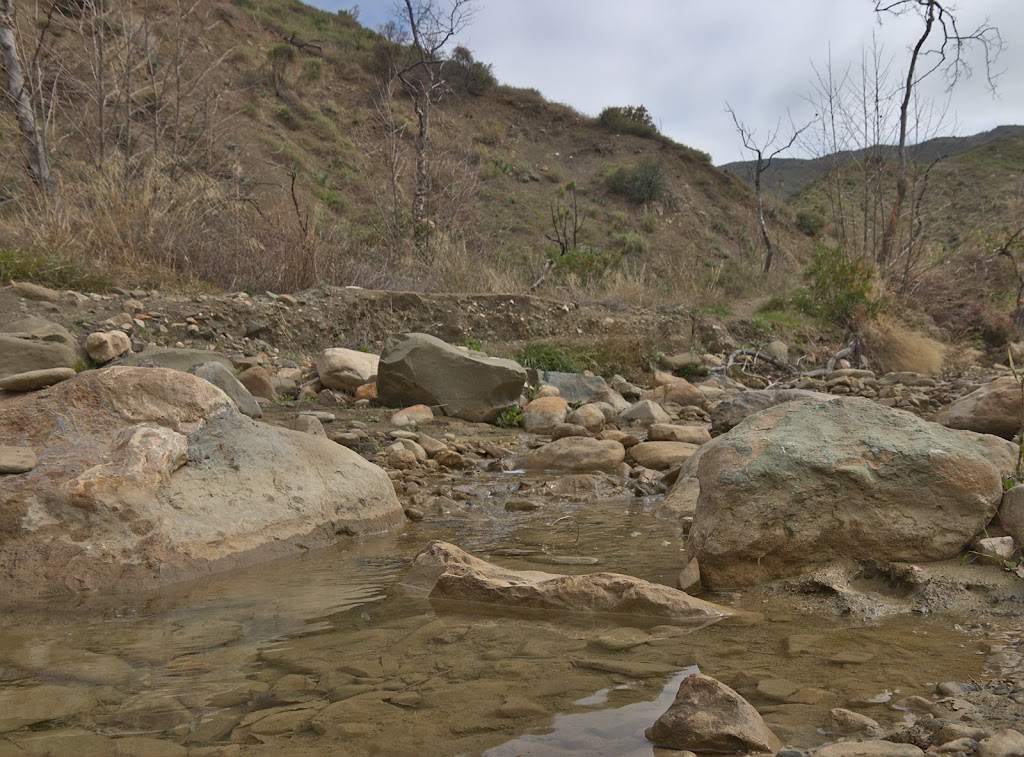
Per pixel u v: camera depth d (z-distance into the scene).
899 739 1.57
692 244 33.34
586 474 5.28
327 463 3.94
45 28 11.54
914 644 2.19
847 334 13.84
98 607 2.59
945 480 2.92
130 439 3.24
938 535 2.88
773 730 1.63
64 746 1.56
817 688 1.86
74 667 2.02
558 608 2.56
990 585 2.63
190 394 3.55
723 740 1.55
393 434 6.05
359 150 28.84
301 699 1.80
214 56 26.69
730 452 3.04
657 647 2.17
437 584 2.73
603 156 38.34
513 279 13.59
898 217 17.09
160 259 9.65
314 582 2.93
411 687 1.87
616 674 1.96
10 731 1.63
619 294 14.20
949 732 1.57
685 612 2.48
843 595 2.65
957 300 15.11
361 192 25.88
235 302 8.86
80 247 9.05
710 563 2.89
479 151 34.09
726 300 17.38
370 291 10.33
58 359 6.25
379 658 2.08
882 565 2.83
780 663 2.04
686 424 7.18
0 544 2.83
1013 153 35.00
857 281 13.20
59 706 1.76
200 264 10.03
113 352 6.87
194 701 1.79
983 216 24.31
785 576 2.87
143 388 3.49
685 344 12.53
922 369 12.55
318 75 32.31
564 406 7.30
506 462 5.81
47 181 10.19
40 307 7.52
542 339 10.92
